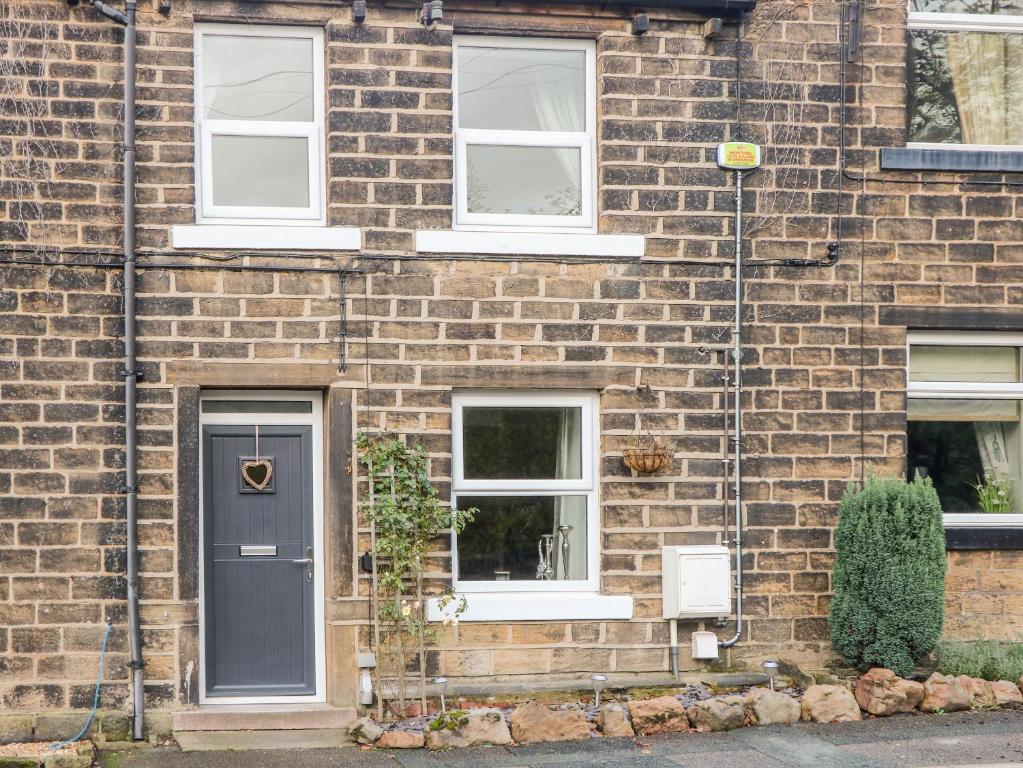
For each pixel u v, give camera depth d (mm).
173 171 8047
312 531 8336
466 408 8508
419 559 8117
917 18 9172
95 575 7883
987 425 9086
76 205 7941
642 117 8531
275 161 8359
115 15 7926
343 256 8188
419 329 8258
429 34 8344
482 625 8281
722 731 7742
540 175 8672
